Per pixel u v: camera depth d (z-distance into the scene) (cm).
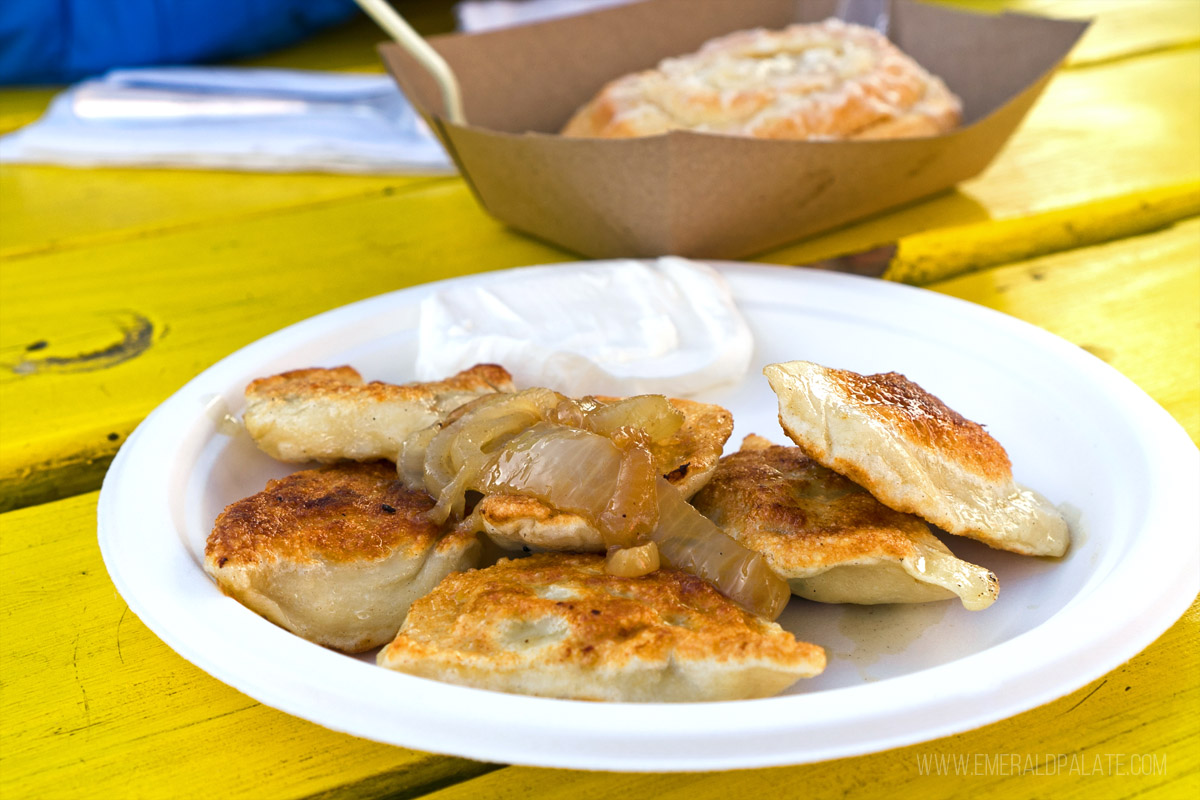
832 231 68
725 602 45
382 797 42
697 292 58
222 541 46
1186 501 45
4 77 110
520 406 49
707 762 39
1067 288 62
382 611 47
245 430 52
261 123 87
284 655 42
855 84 67
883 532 46
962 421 49
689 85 68
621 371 55
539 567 46
